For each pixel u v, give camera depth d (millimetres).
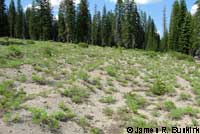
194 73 35844
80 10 89188
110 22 118250
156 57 47344
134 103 21484
